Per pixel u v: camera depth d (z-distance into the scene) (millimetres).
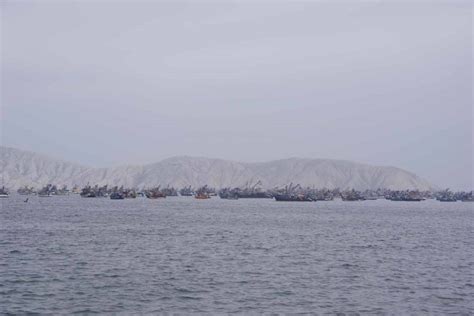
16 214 145625
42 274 47625
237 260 58031
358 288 43375
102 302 37531
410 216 171750
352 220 141875
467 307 37656
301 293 41094
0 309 35562
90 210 177125
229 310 35719
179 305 36938
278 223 123625
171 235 87250
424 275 50125
